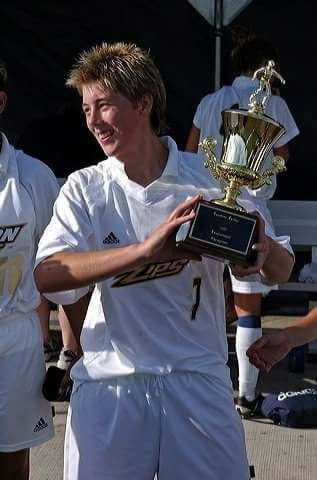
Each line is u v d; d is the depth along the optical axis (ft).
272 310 47.75
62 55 46.88
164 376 15.55
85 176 15.90
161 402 15.53
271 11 45.27
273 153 31.96
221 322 16.28
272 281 16.05
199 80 46.34
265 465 27.30
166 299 15.49
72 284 14.88
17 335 18.24
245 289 29.76
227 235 14.29
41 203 18.48
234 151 15.26
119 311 15.56
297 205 41.86
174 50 46.32
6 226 17.92
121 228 15.61
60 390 18.72
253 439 29.40
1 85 18.21
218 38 42.91
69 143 41.86
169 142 16.15
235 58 31.68
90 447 15.76
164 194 15.64
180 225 14.11
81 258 14.79
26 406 18.62
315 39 45.24
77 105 45.09
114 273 14.53
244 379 30.94
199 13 42.70
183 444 15.56
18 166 18.45
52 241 15.43
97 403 15.74
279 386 34.47
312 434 30.01
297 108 46.09
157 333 15.58
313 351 38.65
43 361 19.07
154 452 15.66
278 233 40.14
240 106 30.96
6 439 18.40
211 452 15.62
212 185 16.01
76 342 18.84
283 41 45.44
